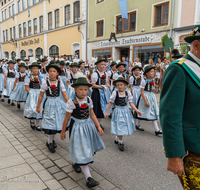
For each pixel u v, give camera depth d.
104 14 14.96
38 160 3.22
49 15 21.61
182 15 10.26
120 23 14.01
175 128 1.33
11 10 29.69
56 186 2.51
